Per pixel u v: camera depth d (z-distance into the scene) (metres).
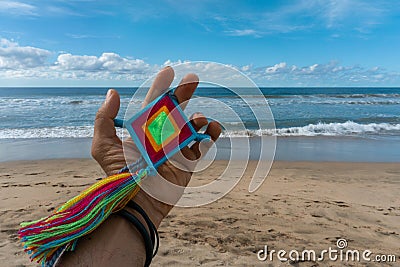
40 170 6.82
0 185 5.64
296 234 3.92
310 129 13.01
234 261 3.29
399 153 9.01
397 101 25.95
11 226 3.95
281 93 32.16
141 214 0.88
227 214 4.43
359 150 9.38
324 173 6.81
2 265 3.08
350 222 4.31
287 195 5.27
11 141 10.55
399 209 4.80
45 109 20.25
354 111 20.06
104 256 0.77
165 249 3.48
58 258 0.77
